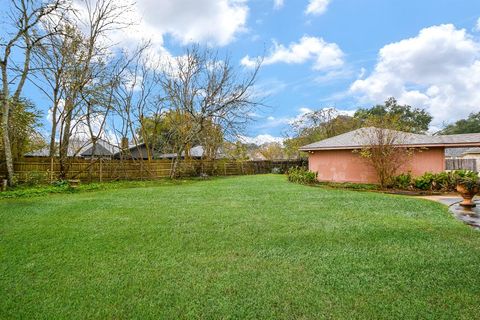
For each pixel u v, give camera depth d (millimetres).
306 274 3406
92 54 15656
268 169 27484
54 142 15398
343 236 4848
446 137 13422
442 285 3100
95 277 3389
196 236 4922
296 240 4656
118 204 8141
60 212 6973
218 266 3668
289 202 8328
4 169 12734
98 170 15656
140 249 4309
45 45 13820
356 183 14227
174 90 20344
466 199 7812
